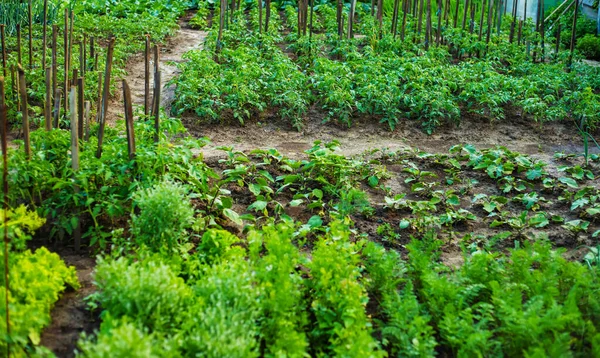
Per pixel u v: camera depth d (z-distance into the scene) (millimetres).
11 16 11859
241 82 9773
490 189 7465
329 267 4781
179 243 5359
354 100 9859
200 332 3945
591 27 15461
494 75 10711
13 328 3936
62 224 5414
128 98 5699
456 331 4316
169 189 5172
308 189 7047
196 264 4961
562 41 14789
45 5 9367
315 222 6219
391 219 6605
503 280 4961
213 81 9875
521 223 6398
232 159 7414
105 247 5438
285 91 9734
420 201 6859
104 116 5918
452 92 10633
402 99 10094
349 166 7117
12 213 4980
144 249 4879
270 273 4648
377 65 10695
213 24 13414
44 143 5973
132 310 4180
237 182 7031
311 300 4820
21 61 9891
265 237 5289
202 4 16516
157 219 5039
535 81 10867
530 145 9164
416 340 4203
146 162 5816
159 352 3730
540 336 4242
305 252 5859
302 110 9492
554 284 4793
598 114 9750
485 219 6715
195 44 13938
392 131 9430
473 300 4949
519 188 7363
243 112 9438
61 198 5512
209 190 6617
